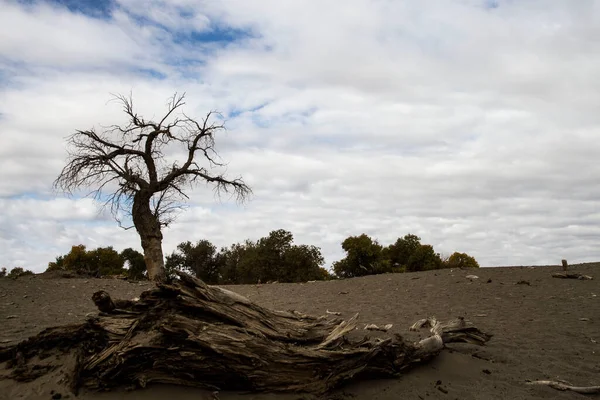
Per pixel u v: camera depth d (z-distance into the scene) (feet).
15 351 24.02
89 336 24.43
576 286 56.13
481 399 23.08
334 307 53.21
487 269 79.77
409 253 163.73
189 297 23.75
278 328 26.09
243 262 160.45
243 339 22.48
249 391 22.48
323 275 162.81
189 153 91.97
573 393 23.84
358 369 24.04
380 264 153.28
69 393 21.39
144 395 21.57
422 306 50.24
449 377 25.98
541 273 68.44
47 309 45.83
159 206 89.25
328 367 23.43
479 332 33.45
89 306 49.08
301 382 22.90
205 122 90.22
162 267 86.94
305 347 24.63
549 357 29.58
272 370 22.56
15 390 21.47
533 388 24.49
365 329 37.58
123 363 21.83
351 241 156.15
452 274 74.90
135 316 24.80
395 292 62.34
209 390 22.31
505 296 53.26
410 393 23.59
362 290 67.31
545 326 37.93
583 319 39.68
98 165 84.64
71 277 85.46
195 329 22.35
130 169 87.45
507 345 32.35
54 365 22.99
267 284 91.97
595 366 27.89
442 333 30.73
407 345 26.53
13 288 61.31
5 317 40.06
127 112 86.12
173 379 22.34
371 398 23.00
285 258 156.76
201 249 187.32
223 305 24.79
